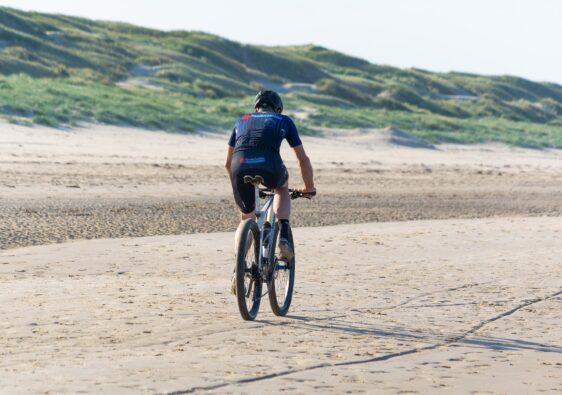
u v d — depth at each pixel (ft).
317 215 136.15
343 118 381.40
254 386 37.81
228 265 81.92
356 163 253.44
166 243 96.53
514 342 51.90
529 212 160.15
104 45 549.13
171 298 62.69
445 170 253.24
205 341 48.44
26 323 52.03
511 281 76.69
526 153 358.84
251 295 56.85
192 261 83.82
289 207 57.31
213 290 67.10
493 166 282.15
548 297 68.80
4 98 263.70
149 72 517.55
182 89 461.78
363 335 52.24
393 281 75.25
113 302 60.18
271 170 54.49
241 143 55.06
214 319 55.42
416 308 62.69
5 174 163.22
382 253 94.38
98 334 49.49
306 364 43.09
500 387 39.99
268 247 56.39
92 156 208.85
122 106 297.53
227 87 524.11
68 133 242.78
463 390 39.11
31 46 483.51
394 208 154.81
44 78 392.47
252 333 51.47
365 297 66.74
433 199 175.94
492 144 371.76
